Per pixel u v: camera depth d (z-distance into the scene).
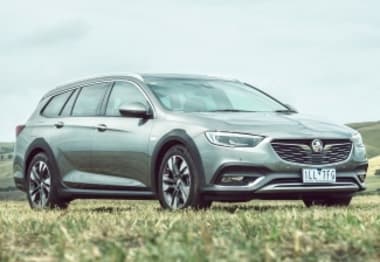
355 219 7.26
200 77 12.26
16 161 13.86
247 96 11.99
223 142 10.25
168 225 7.26
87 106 12.50
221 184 10.23
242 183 10.20
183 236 5.97
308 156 10.43
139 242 6.15
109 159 11.72
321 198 11.62
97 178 11.95
